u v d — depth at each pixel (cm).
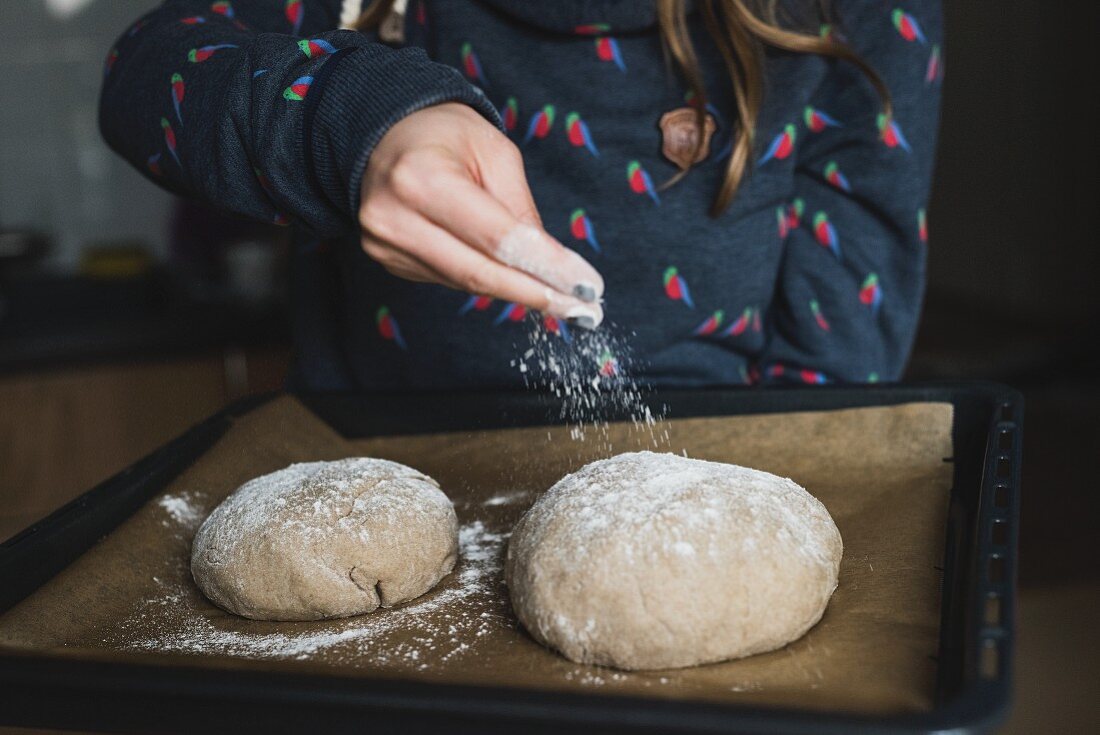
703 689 71
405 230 69
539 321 118
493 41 115
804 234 126
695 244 116
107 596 88
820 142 122
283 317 257
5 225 312
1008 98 339
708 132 113
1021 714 180
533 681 74
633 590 77
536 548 85
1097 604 217
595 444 110
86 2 301
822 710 54
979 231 361
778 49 115
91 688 62
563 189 116
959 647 63
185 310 267
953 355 320
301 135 78
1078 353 319
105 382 246
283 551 88
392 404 114
